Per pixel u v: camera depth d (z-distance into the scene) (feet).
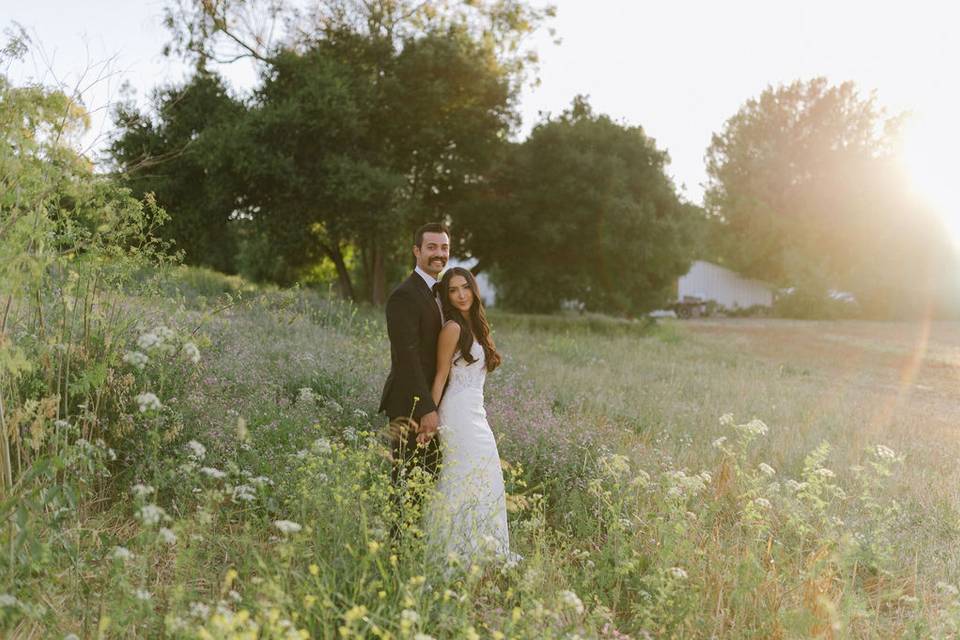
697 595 10.60
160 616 8.73
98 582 9.74
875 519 14.14
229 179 51.96
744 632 10.28
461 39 61.57
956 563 13.94
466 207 64.13
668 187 67.67
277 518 12.44
